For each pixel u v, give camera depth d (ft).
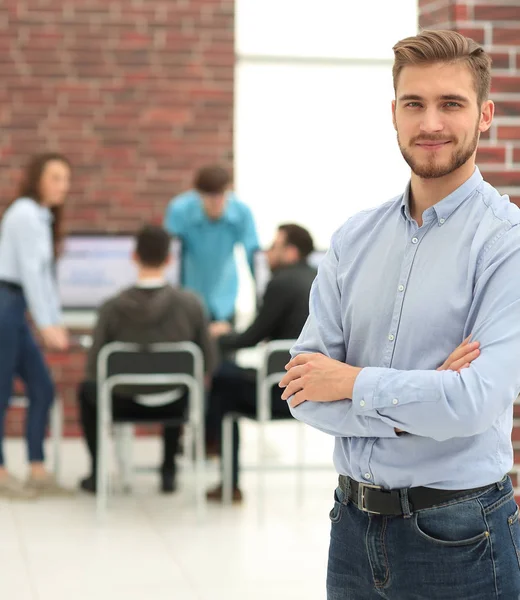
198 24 27.30
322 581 15.44
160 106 27.27
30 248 20.30
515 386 6.79
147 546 17.31
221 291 24.58
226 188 23.58
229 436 20.36
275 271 20.72
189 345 19.45
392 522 7.16
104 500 18.98
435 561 7.02
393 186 28.76
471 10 12.17
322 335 7.75
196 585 15.21
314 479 22.80
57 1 26.84
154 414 19.99
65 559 16.55
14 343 20.58
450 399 6.68
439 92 6.89
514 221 6.97
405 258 7.29
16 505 20.15
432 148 6.97
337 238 7.91
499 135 12.31
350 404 7.18
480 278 6.93
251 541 17.69
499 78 12.25
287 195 28.55
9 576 15.61
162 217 27.37
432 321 7.11
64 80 26.94
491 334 6.79
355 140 28.63
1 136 26.78
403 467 7.06
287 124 28.43
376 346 7.42
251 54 28.09
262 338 20.08
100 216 27.17
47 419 21.20
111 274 24.03
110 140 27.12
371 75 28.55
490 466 7.04
